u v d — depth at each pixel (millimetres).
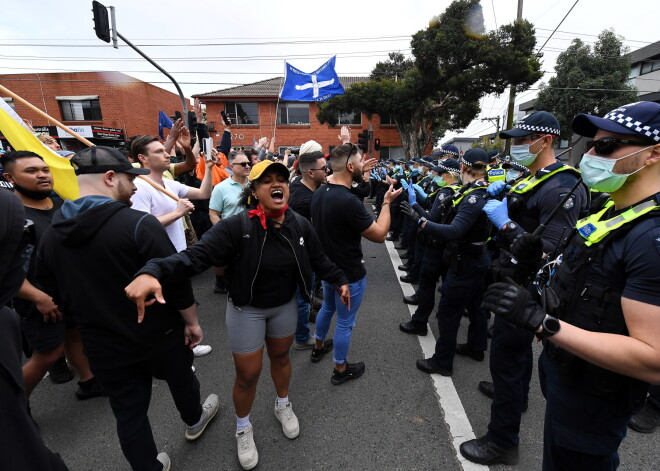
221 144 5266
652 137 949
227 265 1740
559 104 17016
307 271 1859
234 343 1807
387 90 16828
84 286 1417
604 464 1139
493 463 1855
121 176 1587
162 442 2039
